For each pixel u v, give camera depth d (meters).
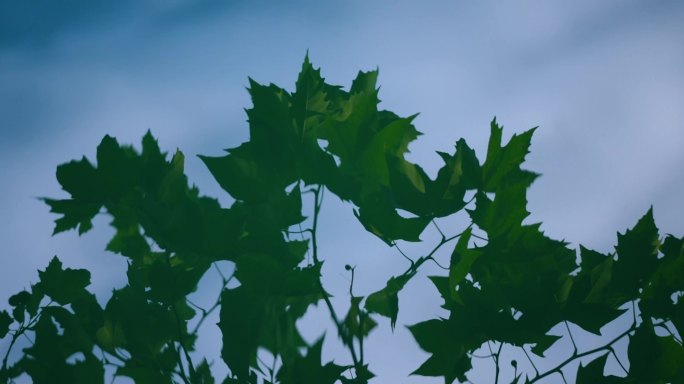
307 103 3.23
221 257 3.18
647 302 3.21
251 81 3.22
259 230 3.17
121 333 3.28
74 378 3.26
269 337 3.15
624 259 3.22
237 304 3.15
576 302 3.19
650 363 3.16
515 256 3.20
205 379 3.23
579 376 3.18
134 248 3.37
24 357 3.28
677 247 3.23
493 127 3.21
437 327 3.18
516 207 3.18
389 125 3.22
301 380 3.09
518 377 3.17
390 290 3.20
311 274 3.16
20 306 3.30
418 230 3.20
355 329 3.12
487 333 3.18
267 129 3.20
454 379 3.17
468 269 3.20
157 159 3.23
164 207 3.20
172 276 3.22
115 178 3.23
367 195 3.20
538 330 3.17
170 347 3.29
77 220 3.29
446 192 3.19
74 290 3.35
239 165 3.19
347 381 3.09
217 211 3.19
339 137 3.22
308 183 3.20
